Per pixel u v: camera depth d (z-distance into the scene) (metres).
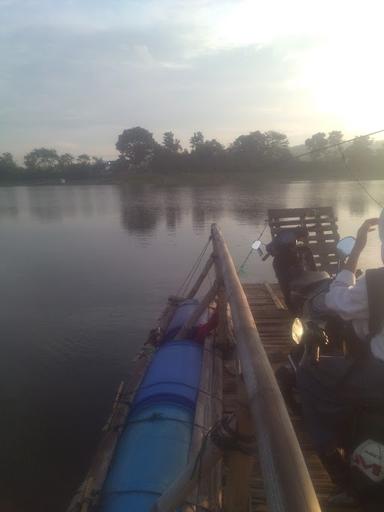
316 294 3.45
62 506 5.73
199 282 7.66
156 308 12.67
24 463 6.53
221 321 5.34
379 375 2.31
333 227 8.30
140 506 2.95
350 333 2.47
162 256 19.47
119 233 25.95
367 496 2.23
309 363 2.65
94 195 55.53
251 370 1.91
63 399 8.12
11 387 8.53
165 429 3.59
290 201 38.34
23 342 10.49
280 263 5.83
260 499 3.21
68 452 6.75
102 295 13.95
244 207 35.41
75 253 20.59
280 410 1.60
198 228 26.66
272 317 6.90
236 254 18.53
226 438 1.99
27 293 14.34
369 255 14.75
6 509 5.72
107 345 10.24
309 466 3.57
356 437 2.33
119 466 3.36
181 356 4.90
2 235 26.47
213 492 2.85
